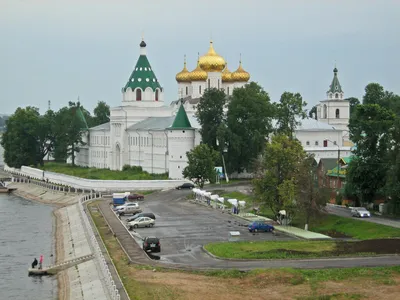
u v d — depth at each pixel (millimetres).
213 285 83938
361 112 144000
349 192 144375
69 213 172250
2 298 93438
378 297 78562
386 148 139625
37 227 157375
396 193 129750
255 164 135750
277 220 133625
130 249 106938
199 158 189125
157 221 139250
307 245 106750
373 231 118000
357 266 91375
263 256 98000
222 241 113500
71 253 118875
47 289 97875
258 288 82750
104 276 90938
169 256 101438
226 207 159500
